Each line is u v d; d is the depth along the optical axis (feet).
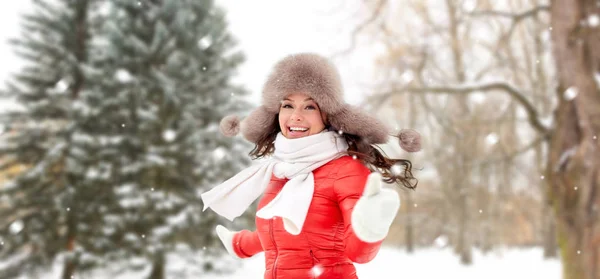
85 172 38.70
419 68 40.42
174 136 38.63
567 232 21.62
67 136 39.73
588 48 22.00
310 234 6.43
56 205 38.42
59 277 42.37
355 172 6.44
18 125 41.57
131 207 37.52
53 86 42.24
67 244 39.40
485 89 28.66
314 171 6.77
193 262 38.63
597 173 21.11
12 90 41.14
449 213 68.90
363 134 6.99
